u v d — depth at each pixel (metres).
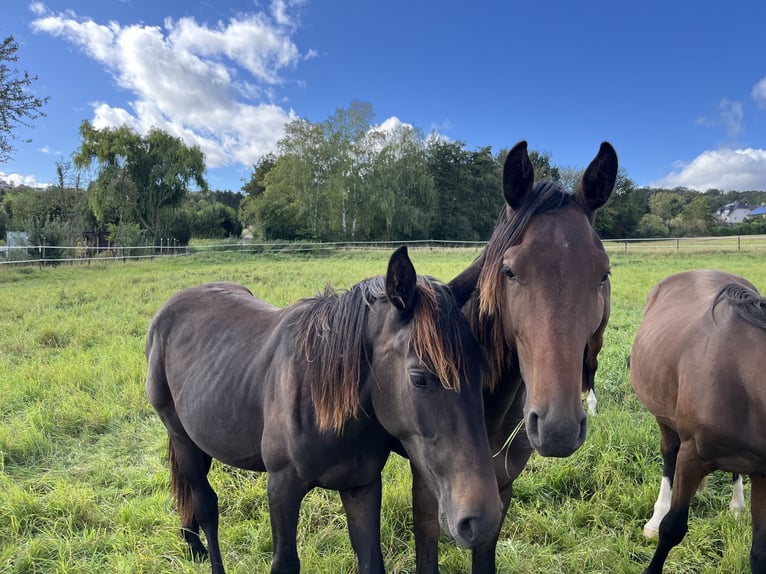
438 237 46.34
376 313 1.92
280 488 2.09
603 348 6.59
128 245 24.92
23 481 3.69
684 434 2.67
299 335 2.11
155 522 3.24
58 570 2.79
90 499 3.38
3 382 5.35
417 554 2.29
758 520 2.44
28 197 29.61
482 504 1.57
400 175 39.50
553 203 1.83
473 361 1.73
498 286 1.87
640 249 24.56
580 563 2.87
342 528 3.19
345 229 38.91
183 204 32.94
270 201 36.44
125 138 29.20
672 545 2.71
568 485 3.64
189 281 13.58
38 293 11.48
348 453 1.99
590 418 4.50
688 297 3.43
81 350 6.68
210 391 2.42
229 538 3.07
